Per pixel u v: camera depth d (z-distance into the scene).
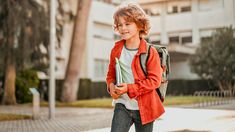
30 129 9.05
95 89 25.64
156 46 2.58
